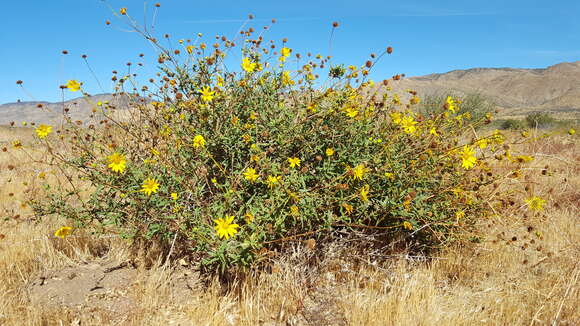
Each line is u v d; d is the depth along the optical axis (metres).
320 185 2.94
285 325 2.48
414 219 3.07
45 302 2.62
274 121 3.06
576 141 8.34
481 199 3.25
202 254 3.04
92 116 3.55
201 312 2.50
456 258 3.25
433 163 3.12
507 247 3.42
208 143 3.01
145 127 3.38
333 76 3.32
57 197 3.19
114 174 3.03
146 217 3.04
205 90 2.96
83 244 3.39
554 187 4.87
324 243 3.08
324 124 3.18
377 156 3.05
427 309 2.47
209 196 3.07
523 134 3.48
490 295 2.70
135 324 2.42
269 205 2.77
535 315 2.39
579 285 2.80
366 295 2.71
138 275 2.91
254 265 2.70
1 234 3.27
